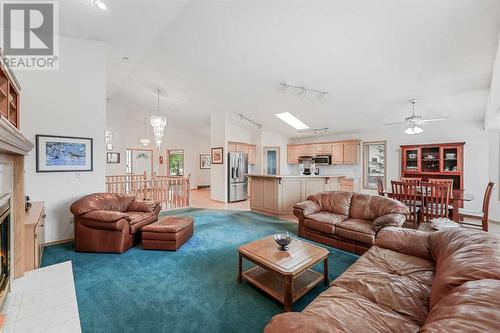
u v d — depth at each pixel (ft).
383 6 8.59
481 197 16.26
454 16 8.45
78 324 5.63
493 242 4.67
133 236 10.78
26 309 6.17
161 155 33.68
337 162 23.35
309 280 7.38
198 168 35.68
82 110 11.87
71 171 11.61
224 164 22.95
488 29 8.66
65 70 11.45
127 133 31.48
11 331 5.41
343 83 14.23
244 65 14.14
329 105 17.76
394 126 20.13
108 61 15.02
